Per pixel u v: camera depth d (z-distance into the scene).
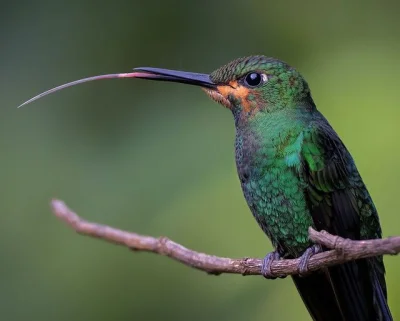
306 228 8.59
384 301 8.59
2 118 12.70
